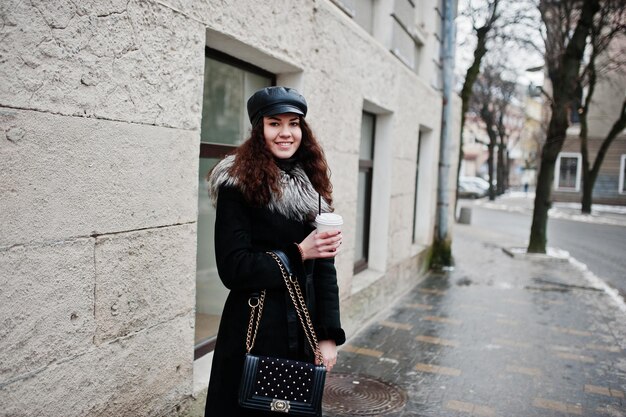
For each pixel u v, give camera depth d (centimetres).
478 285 785
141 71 214
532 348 487
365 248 623
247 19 289
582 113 2311
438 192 932
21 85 164
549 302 682
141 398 227
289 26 338
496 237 1474
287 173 185
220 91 334
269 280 173
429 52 802
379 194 615
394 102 596
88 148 191
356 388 381
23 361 171
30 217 170
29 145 168
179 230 244
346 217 465
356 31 461
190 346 258
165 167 232
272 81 375
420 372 418
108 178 201
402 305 644
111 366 208
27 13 164
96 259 198
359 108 481
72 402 191
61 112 179
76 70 183
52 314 180
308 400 172
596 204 2989
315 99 387
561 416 345
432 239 922
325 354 185
